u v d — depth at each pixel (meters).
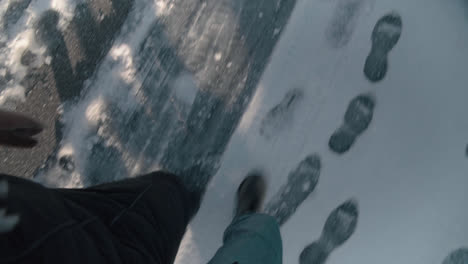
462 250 1.25
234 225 1.11
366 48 1.28
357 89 1.28
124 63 1.30
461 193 1.26
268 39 1.30
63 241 0.56
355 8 1.29
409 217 1.26
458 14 1.29
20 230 0.51
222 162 1.28
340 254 1.26
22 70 1.27
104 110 1.28
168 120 1.29
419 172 1.27
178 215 1.06
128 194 0.95
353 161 1.28
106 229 0.75
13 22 1.28
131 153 1.28
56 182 1.26
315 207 1.27
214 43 1.30
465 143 1.27
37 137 1.26
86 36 1.29
